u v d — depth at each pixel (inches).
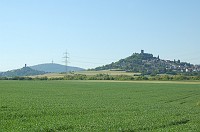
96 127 1011.3
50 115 1312.7
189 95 2903.5
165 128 1045.2
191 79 6697.8
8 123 1048.8
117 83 5265.8
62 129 974.4
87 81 6097.4
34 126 991.6
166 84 5054.1
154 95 2819.9
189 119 1290.6
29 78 7042.3
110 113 1428.4
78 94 2748.5
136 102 2086.6
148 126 1062.4
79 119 1195.9
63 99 2182.6
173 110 1627.7
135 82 5738.2
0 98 2107.5
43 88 3526.1
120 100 2218.3
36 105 1679.4
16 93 2682.1
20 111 1380.4
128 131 975.0
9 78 6953.7
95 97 2449.6
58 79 7244.1
